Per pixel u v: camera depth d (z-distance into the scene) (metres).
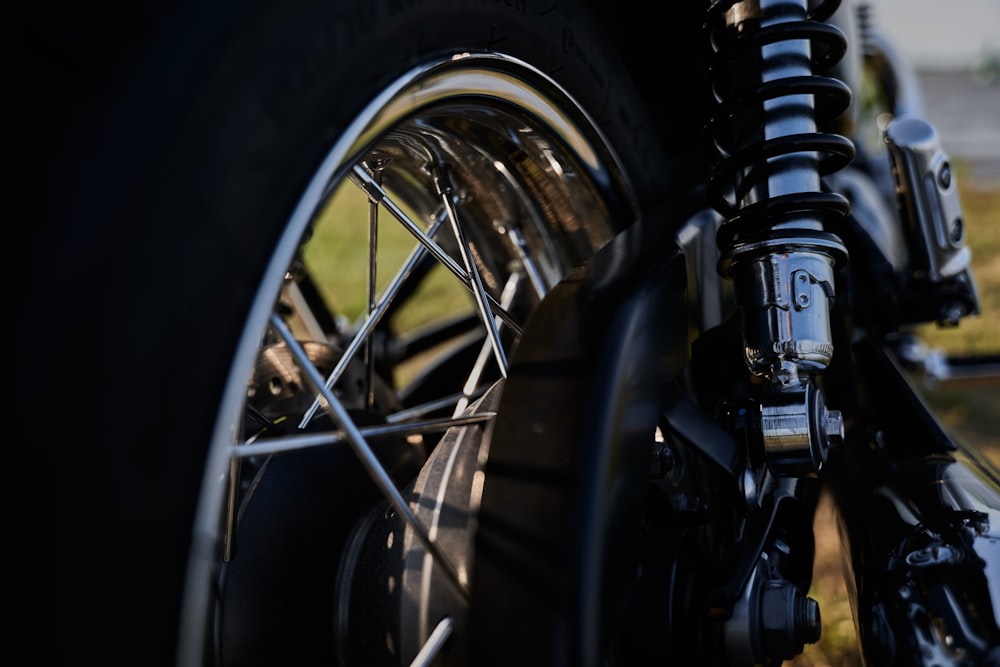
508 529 0.81
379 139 0.86
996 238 5.46
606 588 0.79
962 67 19.45
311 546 1.03
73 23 0.64
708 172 1.57
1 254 0.60
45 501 0.60
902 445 1.28
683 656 0.96
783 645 0.96
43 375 0.60
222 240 0.68
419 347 2.19
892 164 1.55
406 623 0.91
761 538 1.02
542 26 1.08
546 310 0.94
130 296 0.62
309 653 0.99
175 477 0.66
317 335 1.59
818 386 1.13
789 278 1.01
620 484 0.82
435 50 0.92
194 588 0.68
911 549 1.03
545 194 1.27
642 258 0.99
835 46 1.10
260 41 0.70
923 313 1.63
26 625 0.60
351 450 1.12
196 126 0.65
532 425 0.85
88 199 0.62
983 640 0.91
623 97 1.28
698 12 1.35
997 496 1.13
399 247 5.38
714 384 1.23
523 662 0.77
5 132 0.62
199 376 0.67
